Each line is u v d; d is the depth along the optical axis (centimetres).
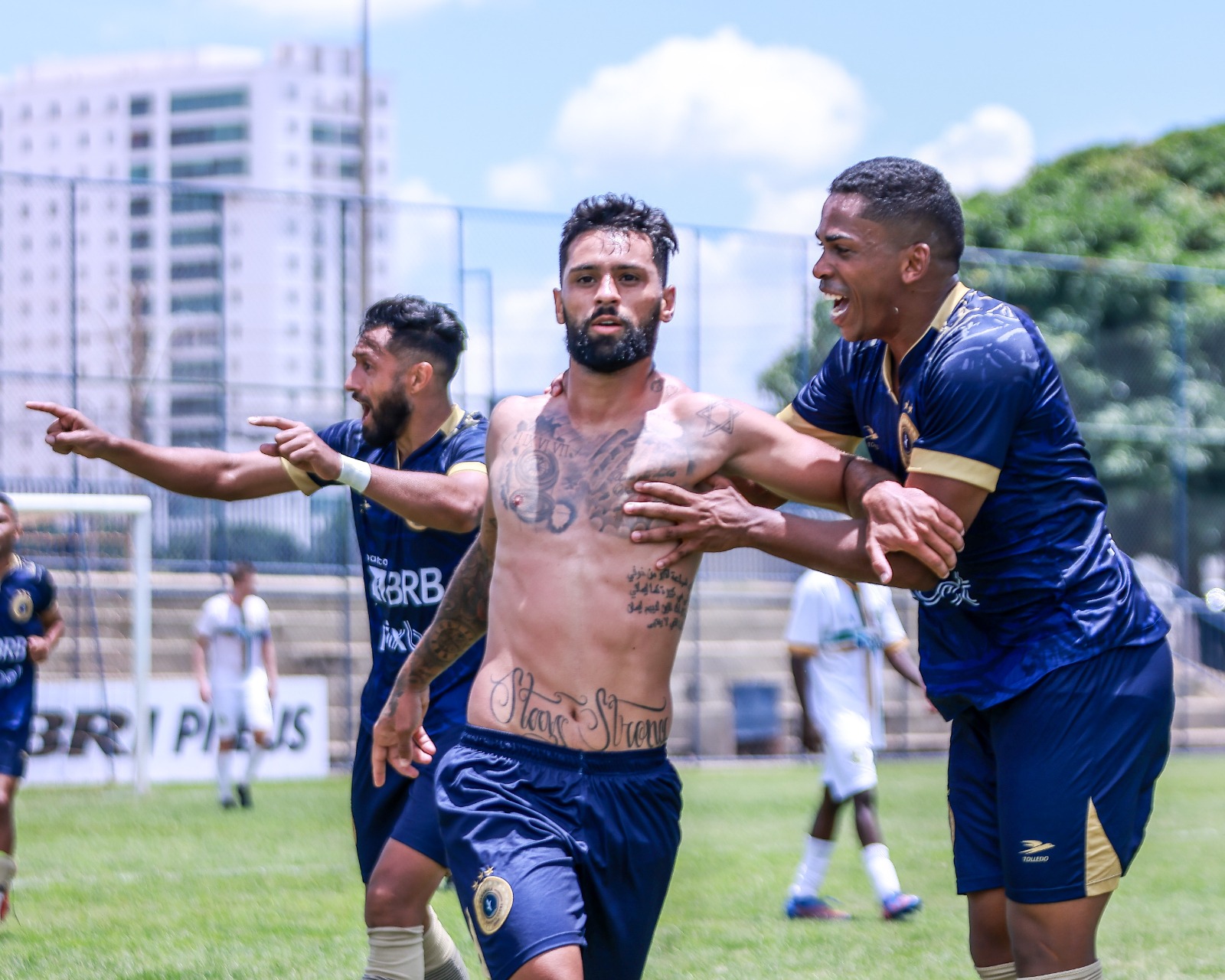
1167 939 1169
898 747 3294
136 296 3741
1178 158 5722
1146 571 3716
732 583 3950
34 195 3666
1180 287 3650
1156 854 1686
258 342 4722
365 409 822
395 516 801
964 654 657
